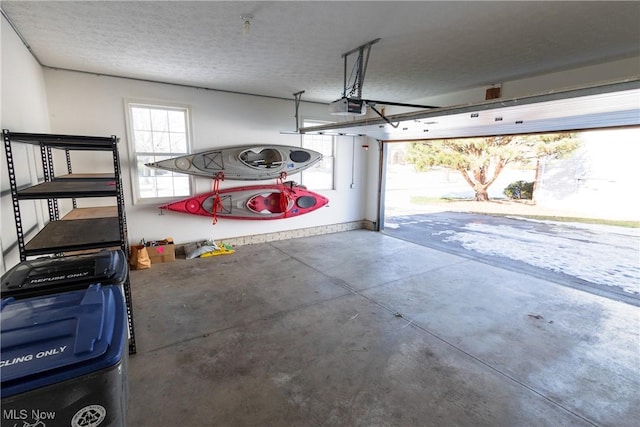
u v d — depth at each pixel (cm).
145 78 426
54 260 153
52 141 216
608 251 549
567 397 204
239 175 520
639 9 223
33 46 300
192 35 278
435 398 203
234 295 354
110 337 100
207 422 182
